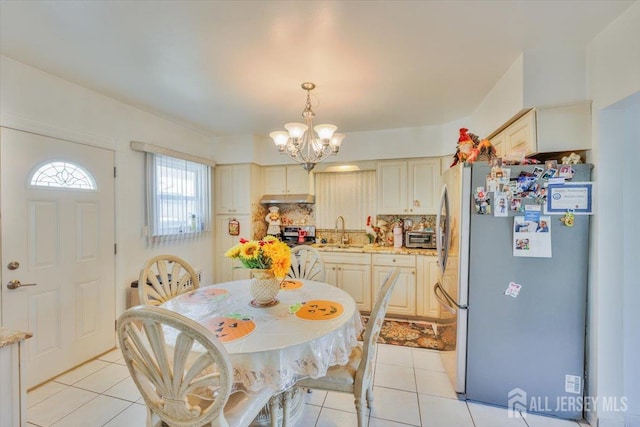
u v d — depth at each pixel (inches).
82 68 83.4
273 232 167.6
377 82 92.2
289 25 64.0
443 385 85.3
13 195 79.0
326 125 82.0
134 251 114.4
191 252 144.3
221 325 57.6
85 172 97.0
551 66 73.5
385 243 155.6
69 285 92.1
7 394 42.6
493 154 81.5
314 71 85.2
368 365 60.4
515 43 71.3
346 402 78.5
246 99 106.3
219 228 161.2
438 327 109.7
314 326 57.4
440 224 95.9
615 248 67.0
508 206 73.1
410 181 142.9
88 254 97.7
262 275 68.7
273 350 49.0
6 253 77.6
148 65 81.8
